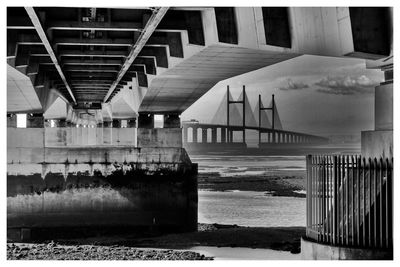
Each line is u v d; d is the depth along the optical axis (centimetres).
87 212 4609
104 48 3350
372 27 1658
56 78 4625
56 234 4566
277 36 1992
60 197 4584
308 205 2261
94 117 11381
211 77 3384
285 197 10206
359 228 1980
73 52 3312
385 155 1894
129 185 4650
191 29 2583
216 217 7781
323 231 2138
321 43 1797
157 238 4531
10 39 2867
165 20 2630
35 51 3297
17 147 4584
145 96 4125
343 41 1684
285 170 14350
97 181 4625
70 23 2589
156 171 4684
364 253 1925
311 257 2109
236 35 2345
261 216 7894
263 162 16262
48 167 4588
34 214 4572
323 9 1767
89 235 4603
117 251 3956
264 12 1991
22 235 4556
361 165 2006
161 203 4681
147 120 4872
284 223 7206
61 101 6731
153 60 3559
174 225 4700
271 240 4631
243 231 5131
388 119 1902
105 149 4634
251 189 11344
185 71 3186
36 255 3822
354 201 2005
